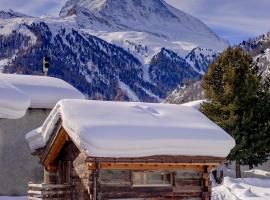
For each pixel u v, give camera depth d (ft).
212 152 62.69
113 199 61.26
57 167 71.36
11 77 113.70
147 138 59.21
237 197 101.45
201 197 65.41
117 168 61.57
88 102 64.64
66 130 61.36
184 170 65.10
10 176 100.94
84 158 62.59
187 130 62.44
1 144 100.68
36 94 105.81
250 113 129.59
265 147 130.72
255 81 131.34
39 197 67.00
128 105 66.23
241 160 132.77
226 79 132.46
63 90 110.52
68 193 66.28
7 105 95.66
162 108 68.18
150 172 63.57
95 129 57.88
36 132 71.05
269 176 134.62
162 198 63.82
